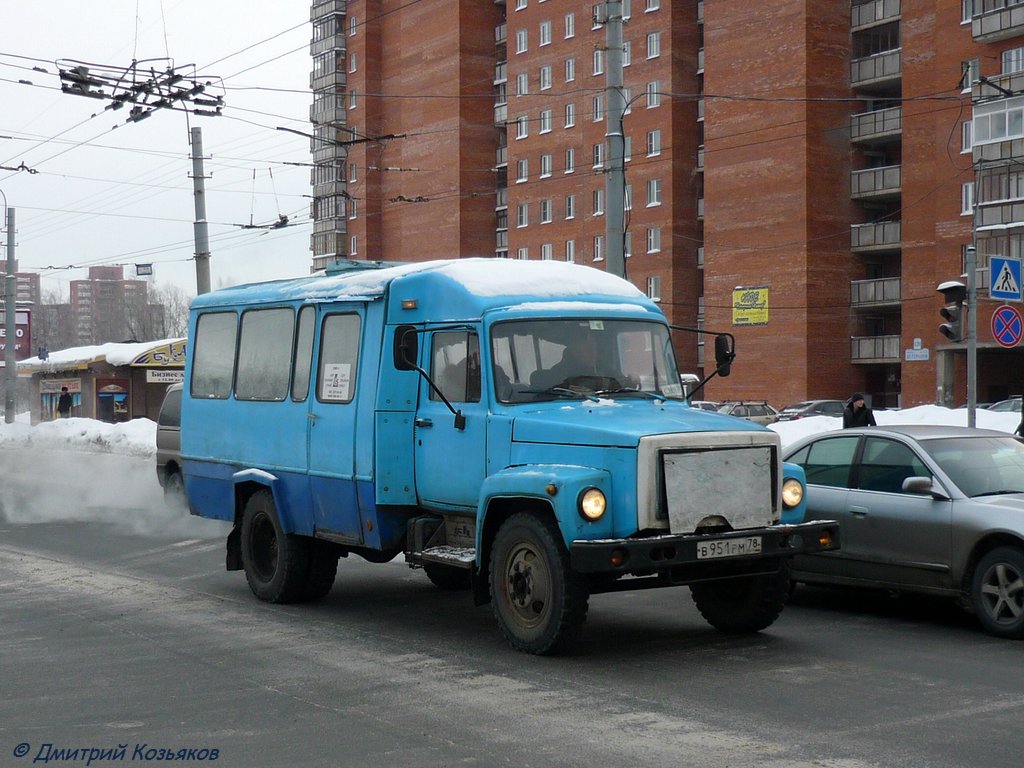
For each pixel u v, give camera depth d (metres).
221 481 11.98
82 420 40.69
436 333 9.44
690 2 67.56
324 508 10.30
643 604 10.70
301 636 9.31
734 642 8.90
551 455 8.40
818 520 10.22
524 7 74.44
